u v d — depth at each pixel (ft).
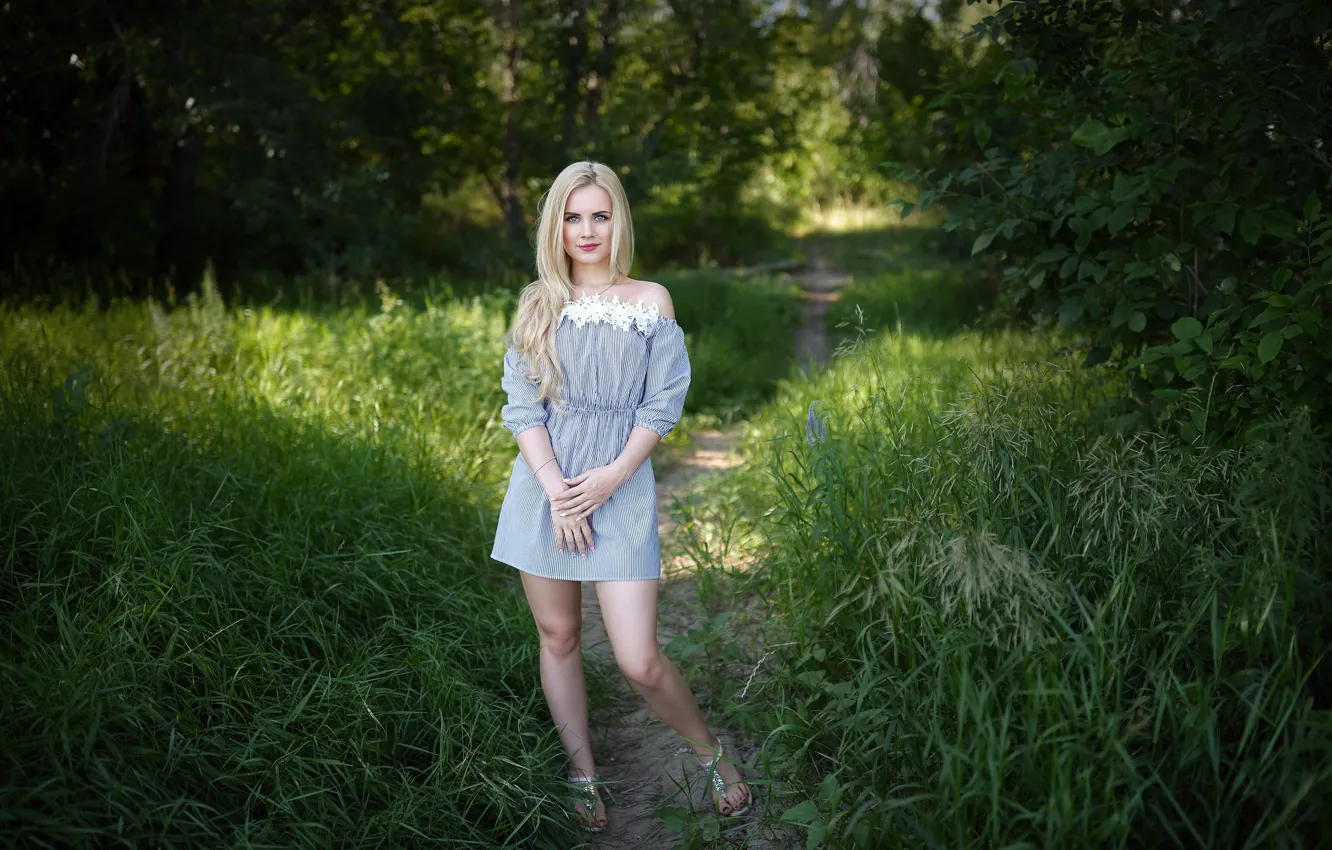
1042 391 11.60
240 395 17.21
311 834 7.20
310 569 10.77
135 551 9.45
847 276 66.44
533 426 8.37
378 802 7.97
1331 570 7.24
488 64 49.39
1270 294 9.17
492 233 47.21
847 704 8.01
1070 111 13.20
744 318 42.68
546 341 8.30
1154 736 6.39
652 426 8.24
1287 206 11.07
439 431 18.40
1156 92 12.93
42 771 6.79
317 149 35.99
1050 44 12.56
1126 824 5.85
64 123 34.68
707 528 15.96
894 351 21.80
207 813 7.28
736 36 52.54
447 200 65.41
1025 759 6.34
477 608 11.62
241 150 34.96
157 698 7.96
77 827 6.44
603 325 8.24
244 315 24.17
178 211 36.83
